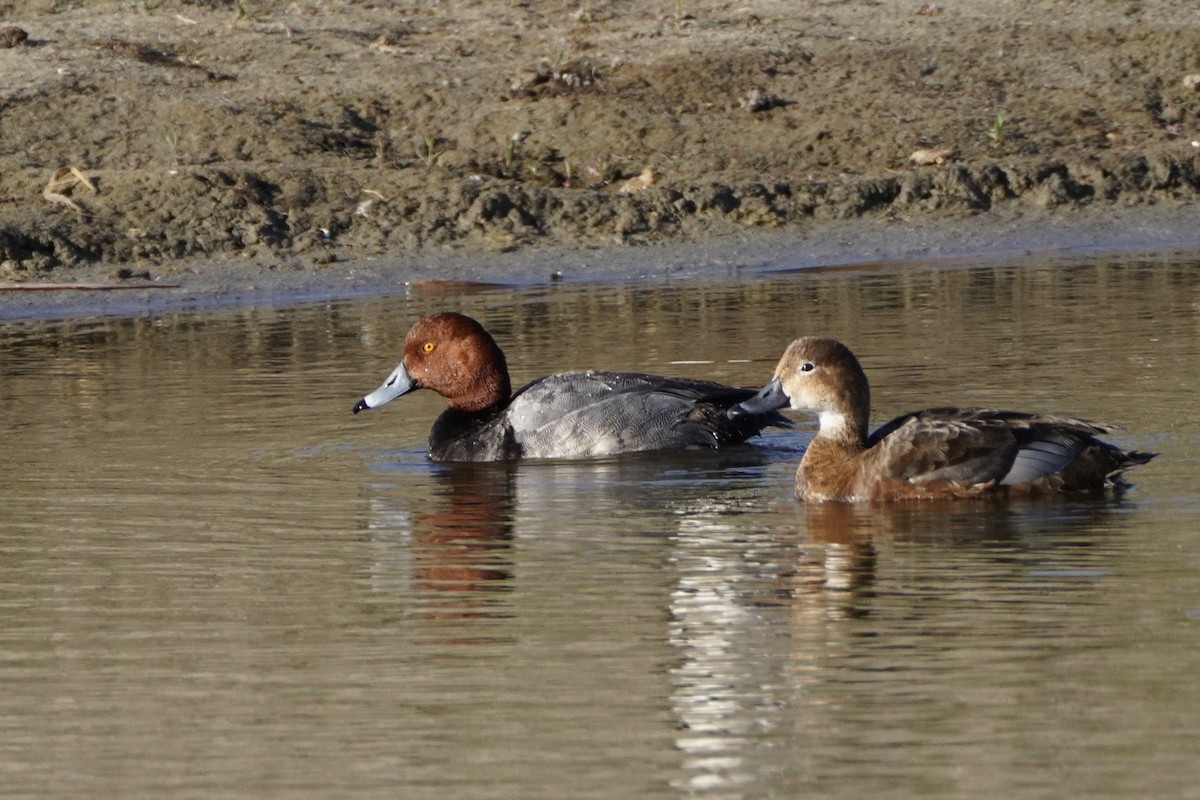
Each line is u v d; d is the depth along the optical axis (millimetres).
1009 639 8422
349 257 22906
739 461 13109
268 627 8945
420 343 13828
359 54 28719
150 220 23031
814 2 32094
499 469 13062
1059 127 28000
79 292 21344
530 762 7074
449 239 23594
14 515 11438
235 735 7441
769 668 8109
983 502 11266
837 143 26953
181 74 27344
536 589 9578
